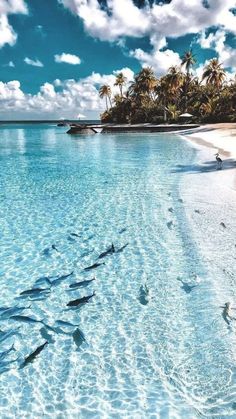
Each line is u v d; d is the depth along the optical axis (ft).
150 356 14.93
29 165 64.64
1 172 56.95
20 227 30.48
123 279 21.39
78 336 16.08
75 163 65.72
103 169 57.00
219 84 213.46
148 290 19.94
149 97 246.27
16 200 38.78
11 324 17.30
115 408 12.46
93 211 34.17
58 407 12.58
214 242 25.48
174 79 205.05
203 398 12.78
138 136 134.00
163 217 31.40
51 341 16.06
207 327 16.62
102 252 25.23
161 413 12.21
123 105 243.81
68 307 18.66
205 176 46.16
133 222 30.66
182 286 20.26
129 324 17.12
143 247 25.62
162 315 17.72
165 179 46.19
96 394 13.08
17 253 25.41
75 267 23.16
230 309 17.78
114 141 115.34
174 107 211.61
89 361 14.76
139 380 13.69
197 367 14.24
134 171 53.78
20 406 12.68
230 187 39.60
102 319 17.58
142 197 38.06
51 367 14.48
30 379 13.92
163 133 145.28
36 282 21.35
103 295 19.74
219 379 13.60
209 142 91.09
